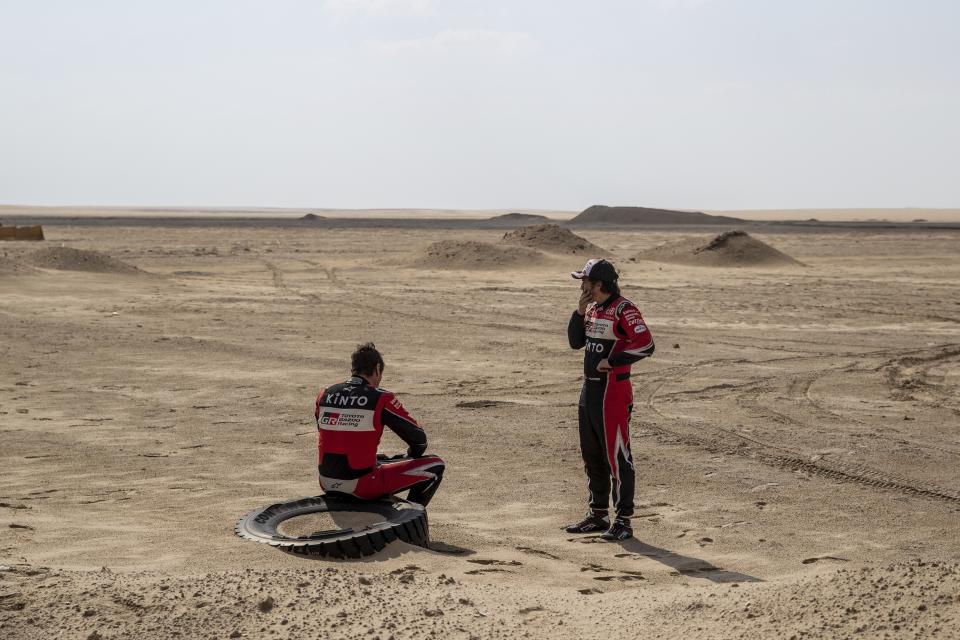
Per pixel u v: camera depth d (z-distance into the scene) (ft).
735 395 43.73
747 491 27.68
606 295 23.53
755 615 14.21
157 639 13.10
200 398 41.93
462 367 52.26
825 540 23.04
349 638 13.33
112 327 66.85
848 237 279.08
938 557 21.68
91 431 34.58
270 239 238.27
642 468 30.25
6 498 24.85
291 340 62.28
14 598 14.40
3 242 188.24
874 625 12.93
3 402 39.99
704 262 151.84
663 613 14.97
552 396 43.39
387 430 35.40
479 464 30.58
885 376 49.90
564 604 16.03
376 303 86.94
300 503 21.45
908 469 30.45
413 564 18.48
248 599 14.64
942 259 173.78
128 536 20.61
